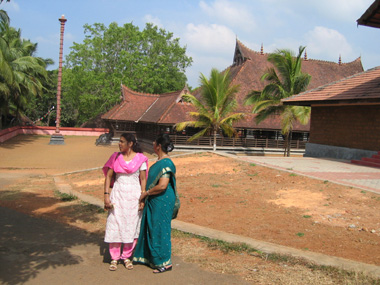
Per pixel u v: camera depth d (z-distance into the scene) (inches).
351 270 160.7
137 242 169.9
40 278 151.1
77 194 400.2
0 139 1364.4
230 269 165.8
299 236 232.5
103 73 1811.0
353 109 681.0
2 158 984.9
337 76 1518.2
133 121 1425.9
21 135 1720.0
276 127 1198.9
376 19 504.7
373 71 718.5
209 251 194.5
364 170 511.5
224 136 1194.6
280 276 156.0
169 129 1214.3
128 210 167.2
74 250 192.5
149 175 167.3
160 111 1243.2
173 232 230.1
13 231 229.3
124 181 169.5
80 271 161.5
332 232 240.2
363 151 647.1
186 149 1136.2
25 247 194.1
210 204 325.4
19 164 884.6
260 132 1249.4
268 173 457.1
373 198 323.0
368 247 211.2
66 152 1195.9
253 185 399.2
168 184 166.2
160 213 163.2
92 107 1951.3
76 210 306.7
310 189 366.0
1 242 202.1
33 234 223.9
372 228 247.4
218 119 1038.4
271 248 196.9
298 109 922.7
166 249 163.0
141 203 169.5
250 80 1334.9
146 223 167.8
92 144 1498.5
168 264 163.6
